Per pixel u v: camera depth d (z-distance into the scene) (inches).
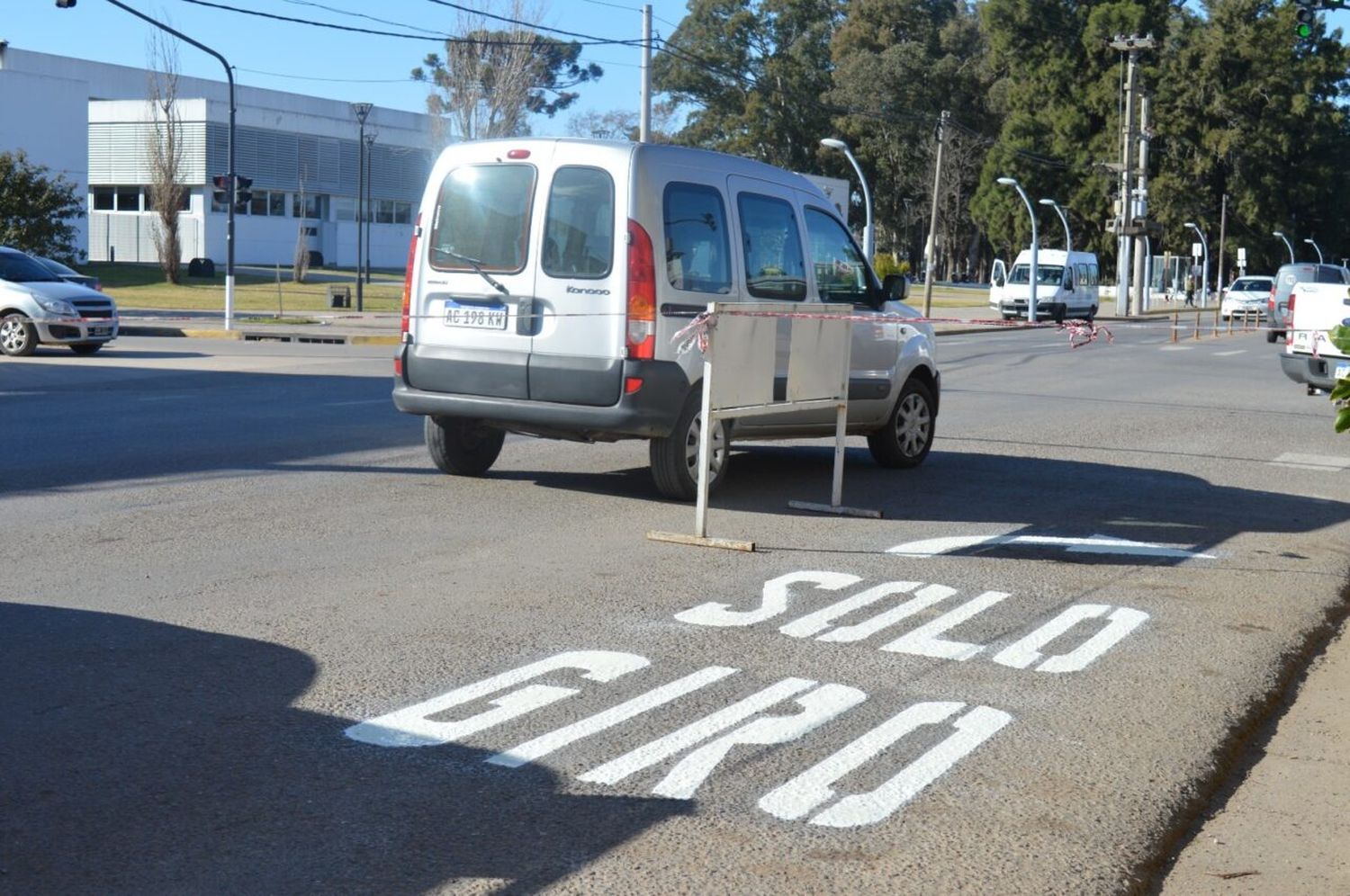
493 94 2440.9
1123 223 2632.9
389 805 184.4
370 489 419.2
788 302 428.8
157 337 1300.4
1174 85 3518.7
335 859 167.8
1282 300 1528.1
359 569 315.0
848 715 227.0
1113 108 3526.1
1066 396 834.2
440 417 431.2
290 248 3257.9
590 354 386.0
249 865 165.6
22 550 327.6
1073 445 584.7
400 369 411.2
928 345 498.3
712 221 402.3
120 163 3107.8
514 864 167.9
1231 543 379.6
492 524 370.9
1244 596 319.3
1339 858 181.2
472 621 274.4
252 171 3129.9
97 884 159.6
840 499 405.1
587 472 461.7
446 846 172.6
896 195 4284.0
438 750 204.8
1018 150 3629.4
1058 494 451.2
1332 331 223.8
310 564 319.0
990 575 330.0
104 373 838.5
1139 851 178.5
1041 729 224.1
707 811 185.8
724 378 352.5
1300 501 456.4
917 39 4303.6
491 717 219.8
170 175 2431.1
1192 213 3572.8
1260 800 202.1
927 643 270.8
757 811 186.4
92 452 485.7
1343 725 237.6
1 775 190.9
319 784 190.9
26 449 492.4
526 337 392.8
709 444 351.3
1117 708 235.9
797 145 4087.1
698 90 4035.4
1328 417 738.8
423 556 330.6
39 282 1015.6
